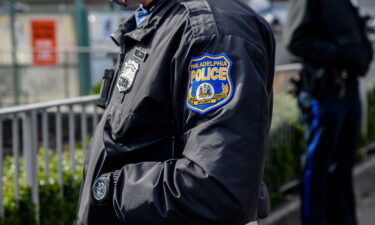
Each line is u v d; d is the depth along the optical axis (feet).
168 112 7.48
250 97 6.87
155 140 7.55
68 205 16.25
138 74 7.63
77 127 26.61
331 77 18.66
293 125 24.72
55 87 47.65
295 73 24.71
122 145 7.66
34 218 15.14
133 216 7.04
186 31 7.32
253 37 7.44
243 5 8.11
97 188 7.54
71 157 16.34
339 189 20.10
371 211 24.72
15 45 48.24
